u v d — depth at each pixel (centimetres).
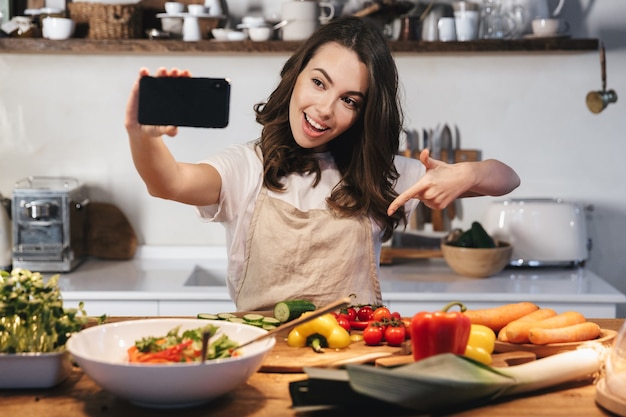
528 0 348
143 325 163
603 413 143
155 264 355
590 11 362
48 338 154
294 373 163
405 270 345
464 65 364
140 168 173
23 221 332
